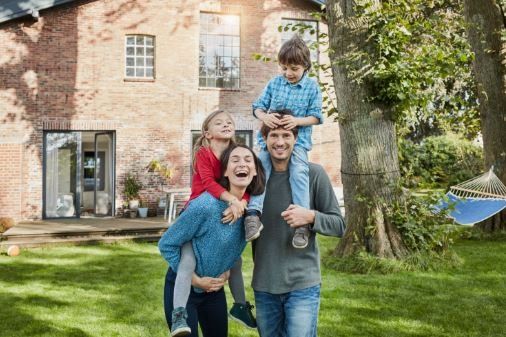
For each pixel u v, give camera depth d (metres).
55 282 7.28
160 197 15.05
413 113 8.05
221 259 2.90
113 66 14.75
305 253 3.00
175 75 15.24
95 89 14.59
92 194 15.30
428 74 7.58
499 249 9.41
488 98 10.89
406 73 7.41
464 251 9.23
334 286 6.69
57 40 14.29
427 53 7.58
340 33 7.89
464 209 9.19
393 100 7.79
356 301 6.00
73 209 14.66
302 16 16.16
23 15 13.65
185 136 15.31
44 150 14.36
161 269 8.26
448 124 11.60
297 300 2.95
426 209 7.90
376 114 7.80
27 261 9.07
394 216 7.85
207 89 15.48
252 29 15.84
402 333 4.90
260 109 3.59
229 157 2.84
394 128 8.07
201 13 15.63
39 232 11.30
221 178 2.93
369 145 7.87
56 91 14.28
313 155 16.11
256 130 15.79
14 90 13.95
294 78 3.49
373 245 7.81
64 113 14.34
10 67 13.93
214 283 2.92
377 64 7.46
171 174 15.14
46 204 14.38
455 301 6.01
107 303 6.11
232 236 2.85
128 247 10.73
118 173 14.73
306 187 3.03
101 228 11.99
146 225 12.60
